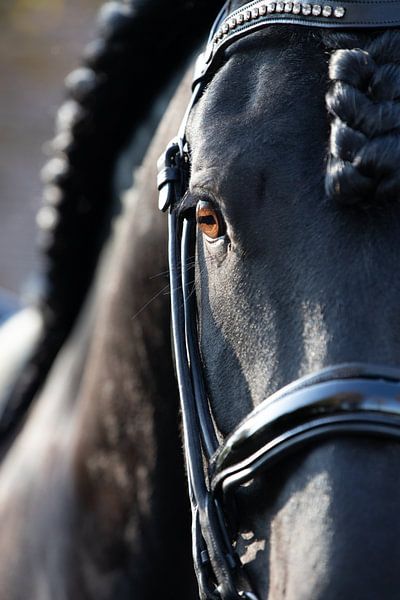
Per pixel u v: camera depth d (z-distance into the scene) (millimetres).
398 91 1734
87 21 10539
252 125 1882
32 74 9891
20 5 10945
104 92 3309
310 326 1730
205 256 1952
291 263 1775
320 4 1929
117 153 3391
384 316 1699
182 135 2127
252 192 1833
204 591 1939
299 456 1730
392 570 1570
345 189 1707
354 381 1669
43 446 3295
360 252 1735
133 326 2703
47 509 3158
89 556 2990
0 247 7898
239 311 1839
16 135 9156
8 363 3850
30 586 3193
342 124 1729
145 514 2807
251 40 2002
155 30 3145
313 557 1617
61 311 3576
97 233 3521
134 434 2791
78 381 3287
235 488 1838
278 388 1758
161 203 2135
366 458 1646
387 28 1861
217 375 1909
